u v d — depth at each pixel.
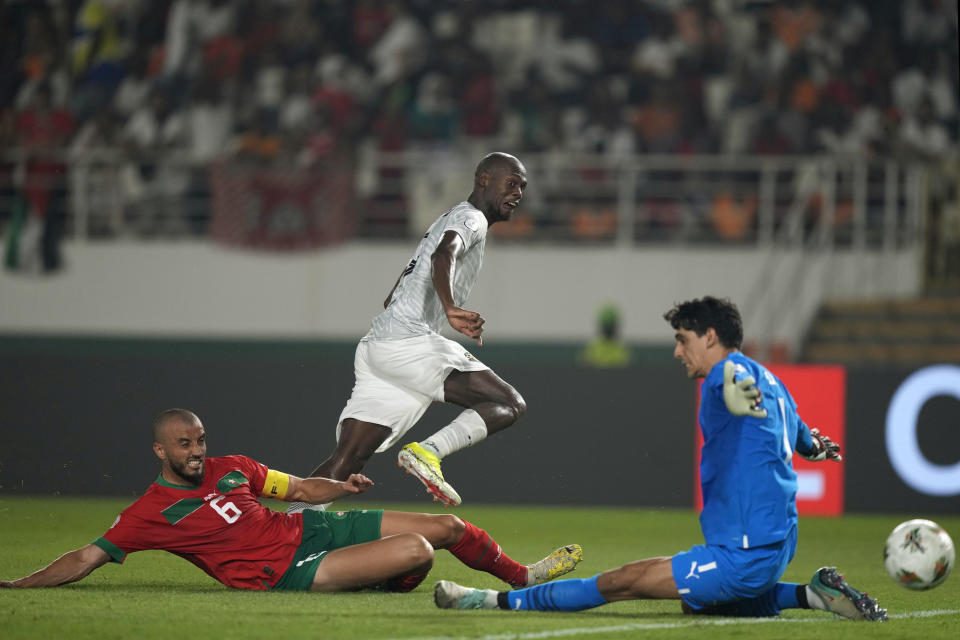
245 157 57.06
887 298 52.88
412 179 56.53
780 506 16.34
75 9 62.41
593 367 41.62
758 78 59.31
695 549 16.53
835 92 59.03
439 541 19.31
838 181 55.66
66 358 41.00
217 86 60.66
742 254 53.78
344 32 62.44
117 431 40.97
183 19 62.00
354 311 55.12
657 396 41.50
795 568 26.27
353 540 19.25
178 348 55.59
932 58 60.84
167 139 59.41
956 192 53.47
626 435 41.53
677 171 56.50
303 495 19.61
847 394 41.00
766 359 51.69
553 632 15.62
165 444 18.48
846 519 40.00
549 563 19.84
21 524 33.19
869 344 50.78
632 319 54.28
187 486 18.89
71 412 40.94
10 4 62.22
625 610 17.98
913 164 54.69
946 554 16.92
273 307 55.31
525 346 54.66
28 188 55.69
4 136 59.38
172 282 55.66
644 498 41.41
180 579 21.19
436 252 21.06
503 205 22.47
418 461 19.84
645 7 62.75
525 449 41.50
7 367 40.88
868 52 60.44
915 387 40.84
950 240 53.06
